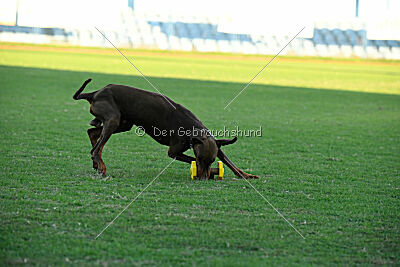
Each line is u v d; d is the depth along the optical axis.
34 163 9.86
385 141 14.20
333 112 19.80
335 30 66.38
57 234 6.17
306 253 5.96
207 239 6.22
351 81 33.81
